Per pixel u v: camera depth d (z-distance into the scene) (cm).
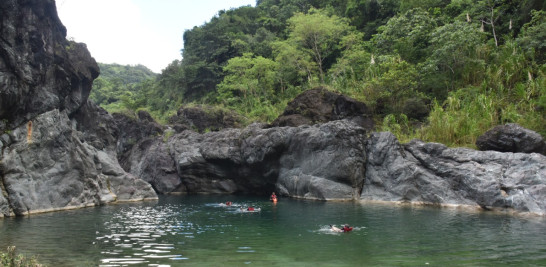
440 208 1898
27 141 1831
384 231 1289
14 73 1767
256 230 1340
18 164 1777
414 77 3056
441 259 900
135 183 2630
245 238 1191
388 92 2920
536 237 1159
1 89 1677
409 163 2180
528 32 2755
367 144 2445
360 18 4819
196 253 980
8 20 1752
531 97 2366
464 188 1950
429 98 2916
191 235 1244
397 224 1427
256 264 866
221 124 3956
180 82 5534
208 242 1127
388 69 3186
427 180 2083
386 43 3734
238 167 3038
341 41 4288
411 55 3416
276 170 2794
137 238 1194
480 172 1908
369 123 2848
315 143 2484
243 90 4534
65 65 2255
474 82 2781
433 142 2173
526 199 1700
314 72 4359
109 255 957
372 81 3061
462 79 2844
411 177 2145
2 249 1028
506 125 2053
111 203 2342
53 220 1588
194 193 3225
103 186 2392
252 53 4841
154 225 1464
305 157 2564
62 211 1909
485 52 2881
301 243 1106
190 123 4006
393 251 991
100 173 2433
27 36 1870
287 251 1002
